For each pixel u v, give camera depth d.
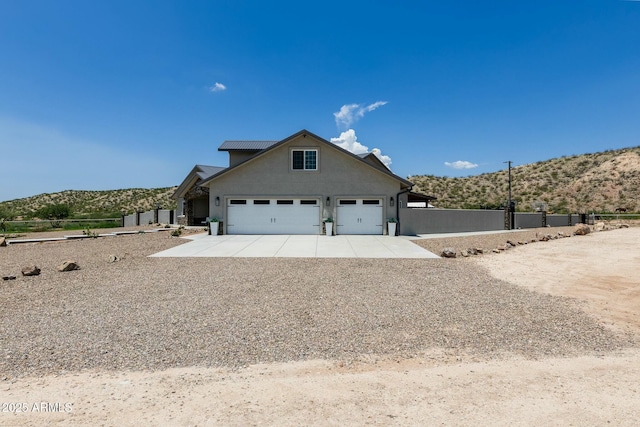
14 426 2.69
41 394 3.19
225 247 13.62
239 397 3.15
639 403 3.03
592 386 3.34
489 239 16.38
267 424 2.73
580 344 4.41
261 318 5.32
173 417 2.82
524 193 48.16
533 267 9.47
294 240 16.02
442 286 7.39
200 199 28.05
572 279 8.03
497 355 4.09
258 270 9.07
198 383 3.41
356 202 18.77
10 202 60.22
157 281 7.76
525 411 2.91
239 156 23.66
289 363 3.87
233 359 3.96
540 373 3.62
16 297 6.46
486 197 49.59
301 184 18.67
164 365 3.80
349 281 7.83
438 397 3.15
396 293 6.81
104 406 2.98
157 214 29.64
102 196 62.72
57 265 9.66
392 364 3.85
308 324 5.08
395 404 3.03
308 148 18.67
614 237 15.16
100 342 4.39
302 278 8.12
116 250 12.73
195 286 7.31
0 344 4.32
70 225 28.91
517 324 5.11
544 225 26.33
